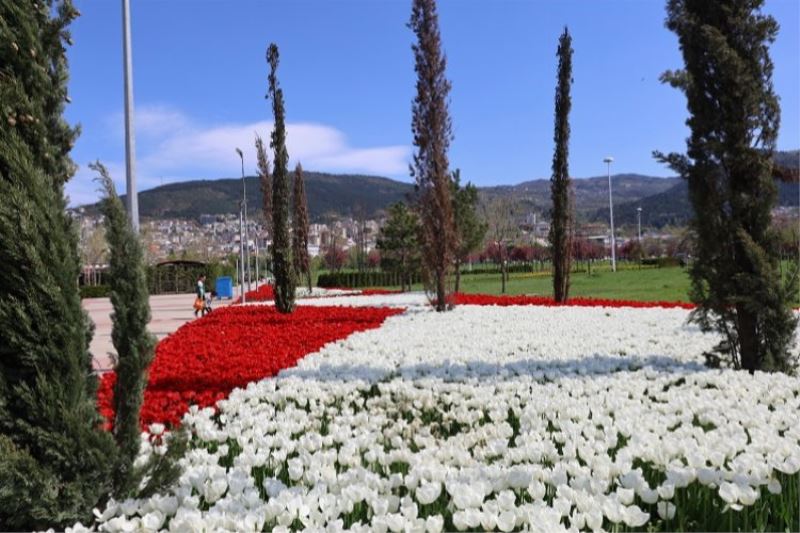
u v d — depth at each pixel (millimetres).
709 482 3514
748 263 7566
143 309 3875
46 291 3533
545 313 15891
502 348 9898
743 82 7473
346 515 3566
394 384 6828
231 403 6152
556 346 10078
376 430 5281
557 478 3660
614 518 3121
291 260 18422
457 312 16672
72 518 3549
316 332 12586
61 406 3557
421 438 4711
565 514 3227
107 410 5891
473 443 4789
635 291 28141
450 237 17453
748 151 7441
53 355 3566
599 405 5715
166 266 53156
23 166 3551
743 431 4664
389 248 32188
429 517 3100
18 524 3502
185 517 3205
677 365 8023
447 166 17438
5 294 3539
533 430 4902
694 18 7781
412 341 11117
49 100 3818
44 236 3613
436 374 7766
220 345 10961
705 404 5469
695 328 11977
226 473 4383
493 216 43656
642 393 6383
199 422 5281
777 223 7625
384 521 3105
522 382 7004
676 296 24531
